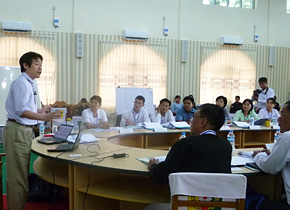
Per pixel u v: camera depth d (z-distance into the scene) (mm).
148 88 7191
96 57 7258
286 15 8820
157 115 4699
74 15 7047
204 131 1873
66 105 6258
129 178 2508
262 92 6426
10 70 5129
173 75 7906
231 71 8383
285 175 1984
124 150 2574
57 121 3922
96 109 4305
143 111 4582
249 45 8516
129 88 7059
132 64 7527
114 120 7160
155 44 7680
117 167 2016
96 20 7230
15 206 2420
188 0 7922
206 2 8164
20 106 2285
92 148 2629
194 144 1722
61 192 3150
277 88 8891
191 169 1689
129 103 7035
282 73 8914
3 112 5023
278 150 1932
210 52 8148
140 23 7562
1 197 2523
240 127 4465
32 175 3150
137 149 2631
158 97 7777
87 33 7172
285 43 8875
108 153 2441
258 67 8648
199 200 1535
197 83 8133
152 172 1859
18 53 6688
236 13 8359
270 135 4594
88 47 7188
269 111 5293
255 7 8547
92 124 4074
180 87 7988
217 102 5027
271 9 8664
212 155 1697
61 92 7051
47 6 6859
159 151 2561
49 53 6891
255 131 4777
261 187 2408
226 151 1760
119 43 7383
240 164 2158
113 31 7375
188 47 7945
